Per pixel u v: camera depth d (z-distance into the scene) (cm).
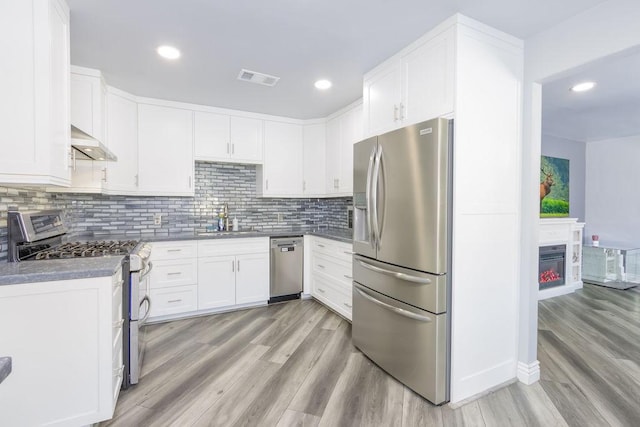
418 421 172
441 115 191
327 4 172
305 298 394
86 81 251
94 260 176
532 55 205
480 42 190
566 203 516
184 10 178
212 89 301
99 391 156
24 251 181
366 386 205
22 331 141
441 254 183
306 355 247
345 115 351
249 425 168
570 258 442
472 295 193
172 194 338
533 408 184
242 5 173
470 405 187
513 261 211
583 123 425
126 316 200
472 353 194
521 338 214
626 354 254
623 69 255
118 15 182
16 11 144
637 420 174
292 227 436
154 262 309
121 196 339
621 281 482
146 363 233
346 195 351
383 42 213
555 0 167
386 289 218
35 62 147
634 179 500
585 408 185
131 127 311
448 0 169
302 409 182
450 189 185
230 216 400
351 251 302
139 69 256
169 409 181
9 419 139
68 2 170
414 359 196
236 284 348
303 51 226
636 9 157
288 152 398
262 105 350
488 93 194
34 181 148
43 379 145
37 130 148
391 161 211
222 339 275
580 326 313
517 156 210
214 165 390
